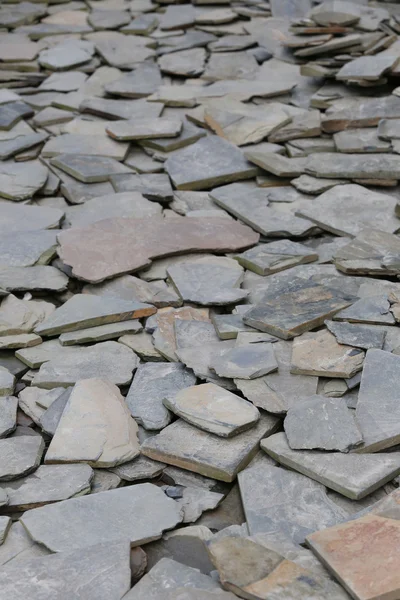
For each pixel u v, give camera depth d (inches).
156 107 233.3
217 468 107.7
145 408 121.2
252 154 201.0
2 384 127.4
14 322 143.1
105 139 216.1
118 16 308.3
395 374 119.0
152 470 110.9
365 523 93.3
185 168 201.8
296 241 171.8
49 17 315.6
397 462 106.0
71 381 128.0
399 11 277.0
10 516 103.9
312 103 230.7
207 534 99.4
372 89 232.5
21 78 263.3
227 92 239.6
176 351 131.4
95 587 88.1
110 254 160.6
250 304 146.2
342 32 253.3
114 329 141.2
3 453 111.7
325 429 110.3
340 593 84.1
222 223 174.9
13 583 89.0
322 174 192.1
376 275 152.3
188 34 291.3
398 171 187.6
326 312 134.5
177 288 150.9
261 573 86.7
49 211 181.5
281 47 272.7
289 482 105.9
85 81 260.2
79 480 107.3
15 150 210.7
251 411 115.5
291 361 124.6
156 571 90.7
